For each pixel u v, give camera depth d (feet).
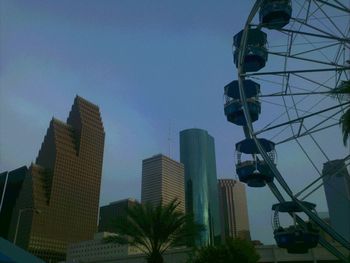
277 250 185.26
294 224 96.02
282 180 89.10
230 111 111.96
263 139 100.27
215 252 150.00
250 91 112.37
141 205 117.50
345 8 85.97
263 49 108.27
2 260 41.09
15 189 492.13
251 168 103.65
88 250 590.14
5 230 526.16
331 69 84.99
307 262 179.52
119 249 524.52
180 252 192.65
